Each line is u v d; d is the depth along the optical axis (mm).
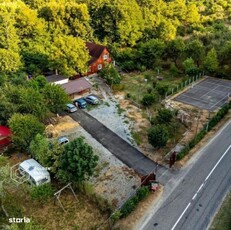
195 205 30938
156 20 81750
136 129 45406
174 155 36156
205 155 38188
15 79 55219
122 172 36562
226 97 53375
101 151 40562
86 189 32875
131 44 79125
